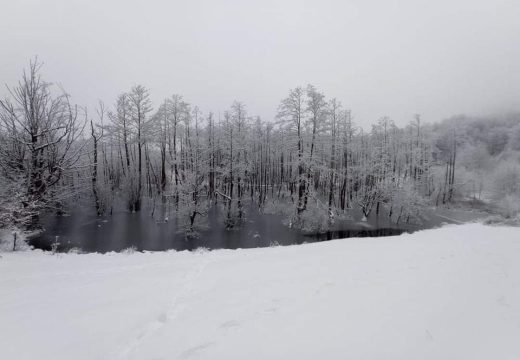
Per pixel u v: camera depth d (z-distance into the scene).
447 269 7.39
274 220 33.34
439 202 52.28
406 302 5.18
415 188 43.12
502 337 3.89
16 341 4.57
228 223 29.25
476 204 51.34
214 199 38.91
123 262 10.84
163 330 4.85
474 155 71.88
